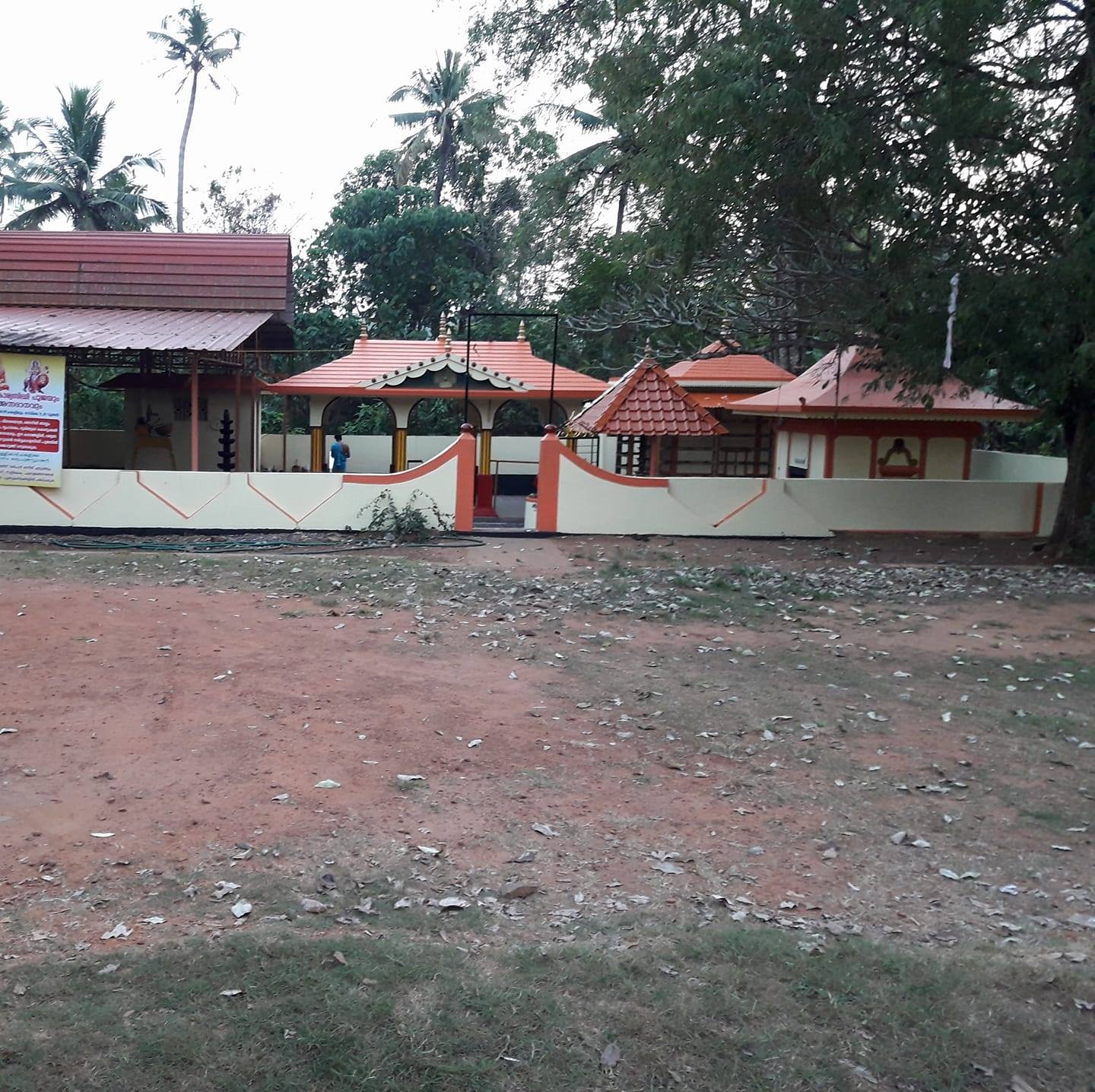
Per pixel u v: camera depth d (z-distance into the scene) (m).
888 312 18.17
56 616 11.92
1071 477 19.41
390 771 7.55
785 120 15.31
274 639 11.34
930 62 15.44
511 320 42.38
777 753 8.38
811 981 4.66
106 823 6.46
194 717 8.57
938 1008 4.48
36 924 5.12
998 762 8.36
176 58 46.91
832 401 22.08
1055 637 12.99
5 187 40.81
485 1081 3.84
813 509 21.25
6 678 9.44
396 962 4.63
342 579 14.87
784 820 7.02
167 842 6.21
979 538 21.53
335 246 42.41
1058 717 9.60
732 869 6.19
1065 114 15.74
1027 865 6.46
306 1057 3.92
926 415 22.17
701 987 4.56
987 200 16.44
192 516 19.67
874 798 7.50
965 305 16.58
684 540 20.61
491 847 6.34
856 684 10.59
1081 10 15.69
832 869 6.27
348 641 11.38
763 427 28.00
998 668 11.41
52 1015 4.12
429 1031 4.11
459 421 37.03
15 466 19.19
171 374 25.11
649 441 26.00
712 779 7.73
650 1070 3.97
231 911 5.31
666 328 32.72
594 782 7.56
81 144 40.81
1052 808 7.41
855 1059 4.10
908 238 16.69
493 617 12.92
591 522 20.70
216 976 4.47
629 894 5.75
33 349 19.09
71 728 8.20
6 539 18.42
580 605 13.90
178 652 10.56
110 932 5.02
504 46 23.33
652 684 10.22
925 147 15.63
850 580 16.62
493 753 8.05
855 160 15.28
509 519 24.50
